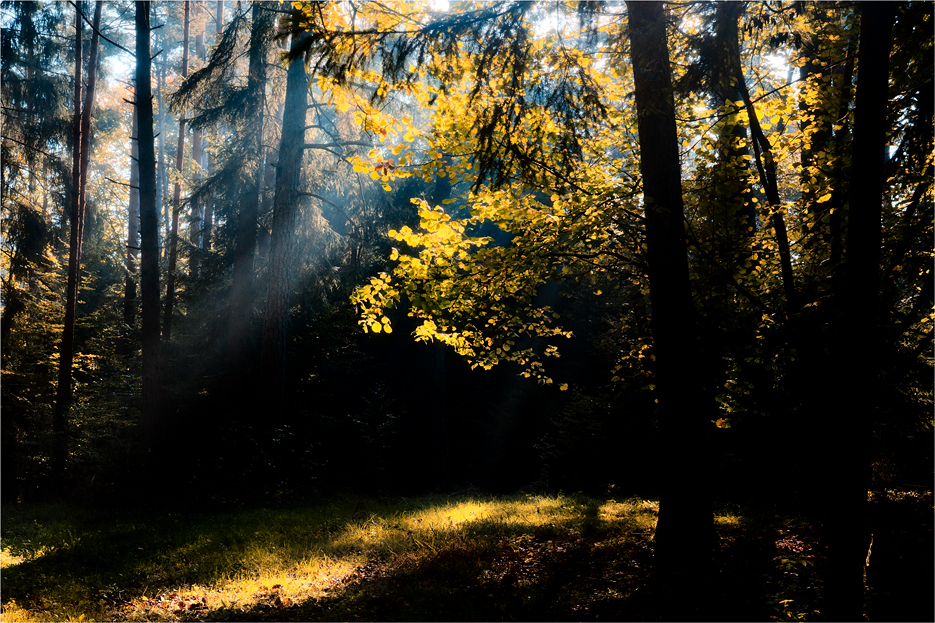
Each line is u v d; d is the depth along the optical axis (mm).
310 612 5684
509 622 5262
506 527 9758
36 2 17781
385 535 9398
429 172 7902
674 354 6840
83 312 23391
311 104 15836
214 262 18750
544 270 8664
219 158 18266
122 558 8547
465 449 25047
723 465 11477
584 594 5848
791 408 9000
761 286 8875
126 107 31188
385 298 8211
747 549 7035
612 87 8109
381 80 6188
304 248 17109
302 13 5750
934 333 7402
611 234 8227
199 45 31703
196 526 11102
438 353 22188
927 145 6684
